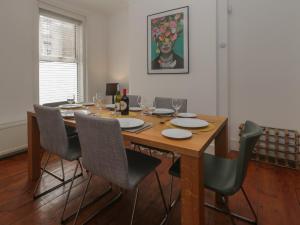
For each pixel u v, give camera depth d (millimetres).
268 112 2809
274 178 2273
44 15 3396
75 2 3662
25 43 3082
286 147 2627
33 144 2184
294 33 2564
